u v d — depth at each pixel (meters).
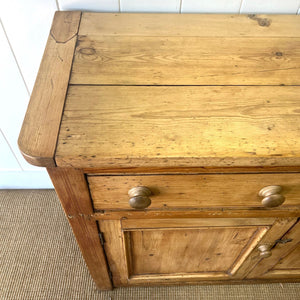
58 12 0.71
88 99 0.53
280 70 0.61
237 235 0.76
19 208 1.32
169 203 0.60
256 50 0.65
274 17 0.74
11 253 1.19
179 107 0.53
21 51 0.85
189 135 0.48
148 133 0.48
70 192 0.55
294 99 0.55
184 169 0.51
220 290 1.12
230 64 0.61
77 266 1.16
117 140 0.47
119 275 0.96
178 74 0.59
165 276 0.99
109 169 0.50
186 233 0.75
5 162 1.24
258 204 0.61
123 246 0.76
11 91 0.96
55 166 0.47
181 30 0.69
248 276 1.04
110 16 0.71
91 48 0.62
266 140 0.48
